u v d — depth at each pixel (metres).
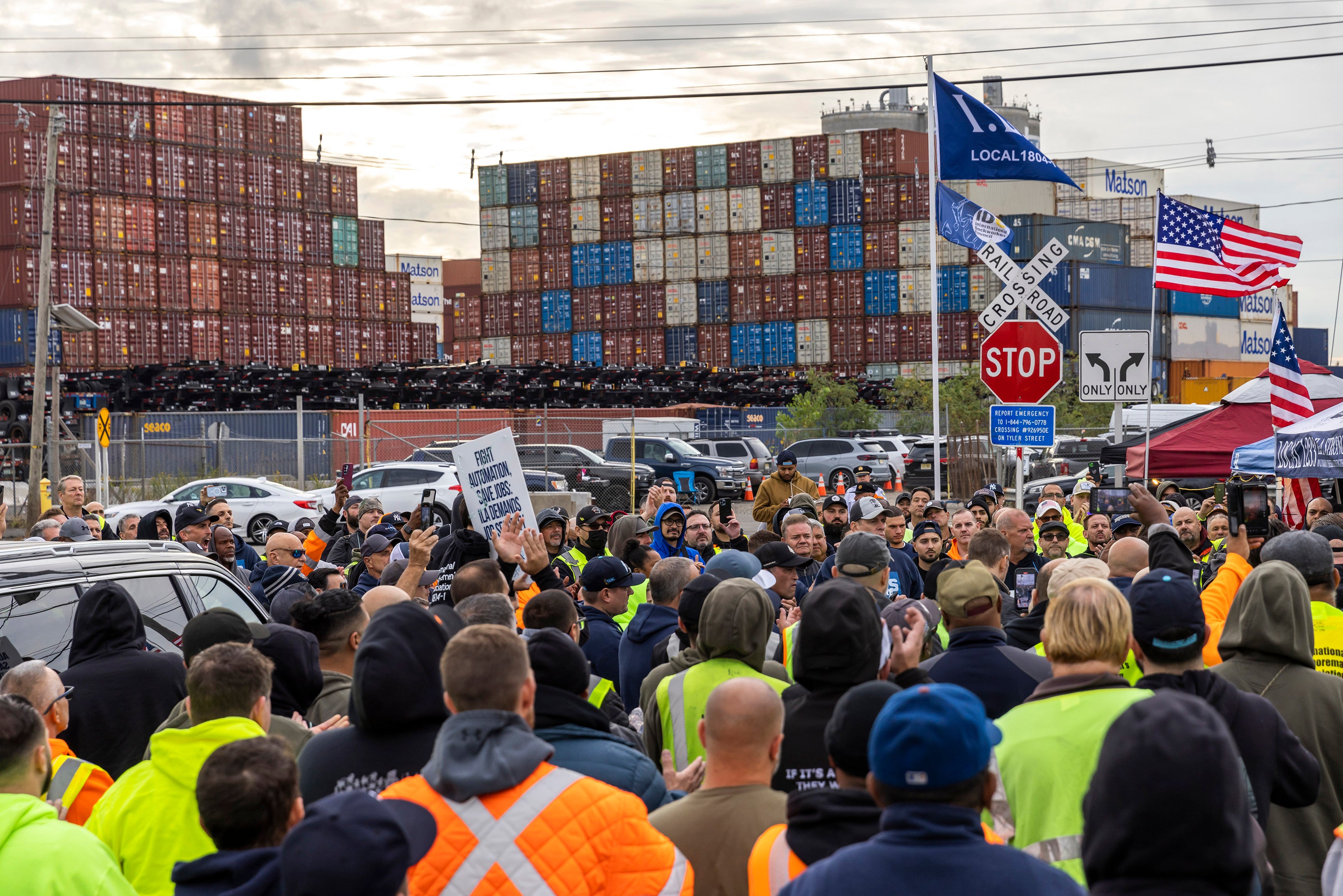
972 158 13.02
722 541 10.09
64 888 2.68
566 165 57.31
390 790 2.67
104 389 36.53
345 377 38.50
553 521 7.35
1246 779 3.12
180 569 5.53
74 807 3.72
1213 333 53.53
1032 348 9.90
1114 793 1.96
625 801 2.63
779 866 2.58
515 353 58.03
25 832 2.74
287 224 47.31
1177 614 3.21
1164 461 12.27
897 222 52.06
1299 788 3.23
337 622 4.41
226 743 3.16
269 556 8.03
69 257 41.16
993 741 2.16
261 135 46.56
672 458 31.41
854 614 3.38
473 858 2.50
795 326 53.41
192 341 44.19
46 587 4.91
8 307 40.53
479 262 81.31
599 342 56.66
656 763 4.02
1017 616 7.11
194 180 44.59
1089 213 60.84
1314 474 9.34
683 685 3.86
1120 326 49.28
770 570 6.31
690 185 55.19
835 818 2.56
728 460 32.41
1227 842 1.90
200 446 30.73
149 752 4.20
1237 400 12.52
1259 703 3.22
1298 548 4.51
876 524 8.12
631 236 56.06
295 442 30.61
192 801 3.17
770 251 53.91
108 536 12.39
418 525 7.84
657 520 8.74
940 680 3.73
